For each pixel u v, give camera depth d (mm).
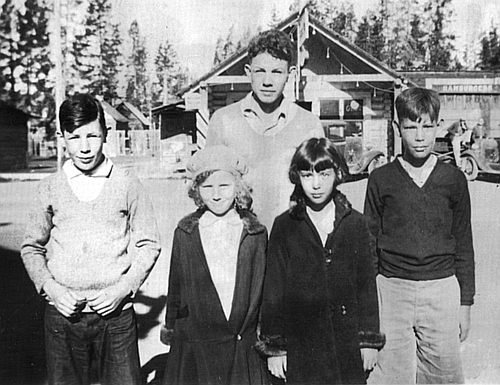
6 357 2666
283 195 2537
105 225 2256
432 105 2512
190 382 2471
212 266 2471
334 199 2420
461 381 2576
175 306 2480
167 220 2566
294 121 2609
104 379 2350
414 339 2580
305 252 2408
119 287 2250
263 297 2457
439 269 2516
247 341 2471
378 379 2588
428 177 2520
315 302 2412
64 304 2215
